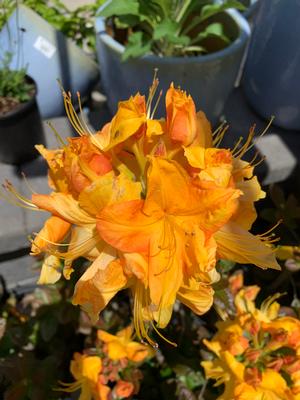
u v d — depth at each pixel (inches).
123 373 12.1
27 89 15.7
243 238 7.0
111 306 15.0
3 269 17.2
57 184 7.7
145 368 14.7
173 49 15.3
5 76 15.3
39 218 15.4
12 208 15.6
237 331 10.9
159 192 6.3
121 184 6.5
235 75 15.3
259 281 16.8
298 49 14.7
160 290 6.5
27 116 15.4
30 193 15.8
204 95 14.8
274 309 11.8
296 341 10.2
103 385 11.3
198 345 14.5
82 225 7.2
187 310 14.7
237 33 15.0
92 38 20.6
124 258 6.5
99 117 18.0
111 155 7.3
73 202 7.0
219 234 7.1
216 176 6.5
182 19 14.4
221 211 6.2
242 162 7.9
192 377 13.8
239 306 11.6
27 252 16.8
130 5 14.0
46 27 16.6
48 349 15.0
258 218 19.2
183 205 6.5
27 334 14.7
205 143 7.5
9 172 16.4
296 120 17.1
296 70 15.2
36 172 16.5
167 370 14.7
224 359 10.7
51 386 13.3
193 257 6.6
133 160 7.5
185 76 14.0
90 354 12.5
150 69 13.9
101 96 21.6
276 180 17.7
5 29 16.7
